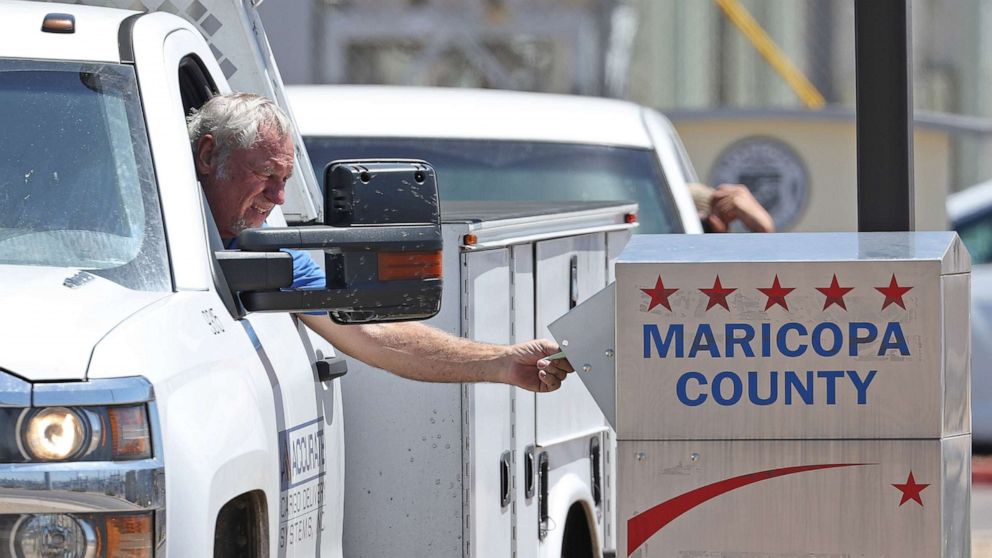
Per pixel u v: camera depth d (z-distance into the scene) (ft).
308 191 57.06
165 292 40.70
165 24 47.67
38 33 45.65
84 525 35.01
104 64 45.03
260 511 41.63
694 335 40.73
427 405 52.29
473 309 52.54
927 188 146.82
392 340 49.78
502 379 49.62
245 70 56.18
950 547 41.27
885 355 40.11
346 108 89.66
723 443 40.70
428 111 90.43
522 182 88.99
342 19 177.27
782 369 40.47
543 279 60.18
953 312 41.93
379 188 41.57
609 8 190.80
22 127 43.55
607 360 42.39
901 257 40.37
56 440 34.83
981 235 145.28
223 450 38.50
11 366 35.12
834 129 149.48
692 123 150.41
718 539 40.81
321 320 49.57
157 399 36.11
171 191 42.70
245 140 46.16
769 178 150.51
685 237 46.19
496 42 188.34
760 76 211.00
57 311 37.50
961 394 42.42
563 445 62.69
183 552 36.32
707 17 212.02
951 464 41.32
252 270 41.93
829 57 203.31
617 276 40.86
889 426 40.19
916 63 222.89
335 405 49.34
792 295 40.34
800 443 40.47
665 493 40.88
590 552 66.90
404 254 41.57
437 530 52.37
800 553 40.55
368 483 52.65
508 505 56.03
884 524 40.27
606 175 90.79
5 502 34.53
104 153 43.14
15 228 41.83
